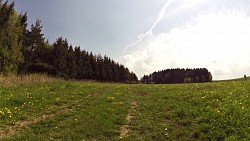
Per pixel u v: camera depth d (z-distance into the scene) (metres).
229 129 14.05
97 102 25.56
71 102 25.33
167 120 19.12
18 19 67.69
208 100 21.53
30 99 23.95
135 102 28.38
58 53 87.75
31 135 14.97
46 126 17.00
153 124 18.30
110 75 128.50
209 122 15.79
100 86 43.81
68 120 18.41
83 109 22.12
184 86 39.53
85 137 15.36
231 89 25.94
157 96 30.17
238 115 15.55
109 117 19.77
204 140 14.02
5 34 58.78
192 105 21.48
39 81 44.28
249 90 23.38
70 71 94.12
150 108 23.69
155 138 15.72
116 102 26.48
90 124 17.53
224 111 16.78
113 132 16.70
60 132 15.88
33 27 86.31
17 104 21.86
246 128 13.70
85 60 111.62
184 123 17.30
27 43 84.50
